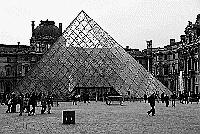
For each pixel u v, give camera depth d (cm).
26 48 18950
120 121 4478
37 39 18762
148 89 10912
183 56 16262
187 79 15812
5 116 5431
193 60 15412
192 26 15500
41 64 10688
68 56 10894
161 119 4750
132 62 11225
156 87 11075
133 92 10694
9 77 18088
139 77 10994
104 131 3400
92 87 10675
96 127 3772
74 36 11288
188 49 15775
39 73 10575
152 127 3738
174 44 18588
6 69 18112
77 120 4647
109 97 9456
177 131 3359
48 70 10619
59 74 10606
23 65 18225
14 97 6462
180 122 4300
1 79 18012
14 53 18212
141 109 7125
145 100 10319
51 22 19300
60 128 3694
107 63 10981
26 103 5934
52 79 10538
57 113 6044
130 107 7900
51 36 18862
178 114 5719
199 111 6519
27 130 3528
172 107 8031
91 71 10788
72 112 4231
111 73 10844
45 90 10450
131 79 10869
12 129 3628
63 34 11281
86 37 11325
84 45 11181
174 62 18438
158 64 19288
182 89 15988
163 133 3216
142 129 3550
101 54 11106
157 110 6850
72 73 10681
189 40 15912
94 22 11619
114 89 10712
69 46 11069
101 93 12044
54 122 4397
